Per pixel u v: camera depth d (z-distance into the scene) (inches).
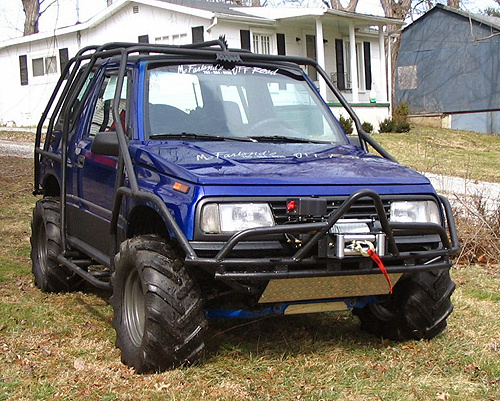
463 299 247.9
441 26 1375.5
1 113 1202.6
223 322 213.6
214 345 190.7
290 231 155.6
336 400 156.4
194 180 162.4
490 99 1334.9
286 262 158.4
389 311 199.5
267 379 167.8
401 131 1077.1
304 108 222.2
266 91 219.3
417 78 1421.0
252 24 985.5
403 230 172.6
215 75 215.9
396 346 194.7
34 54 1143.0
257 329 208.5
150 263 166.4
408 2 1267.2
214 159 177.8
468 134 1164.5
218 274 155.4
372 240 162.6
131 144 192.7
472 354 186.4
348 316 226.2
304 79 231.8
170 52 209.0
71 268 221.6
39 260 259.6
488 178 612.1
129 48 204.7
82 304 237.8
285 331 207.3
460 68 1362.0
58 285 249.1
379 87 1221.1
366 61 1192.2
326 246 161.0
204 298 172.2
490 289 265.9
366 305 202.5
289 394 159.2
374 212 169.9
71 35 1085.1
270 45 1018.7
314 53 1090.1
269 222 161.3
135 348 173.0
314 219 163.5
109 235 205.2
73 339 198.7
